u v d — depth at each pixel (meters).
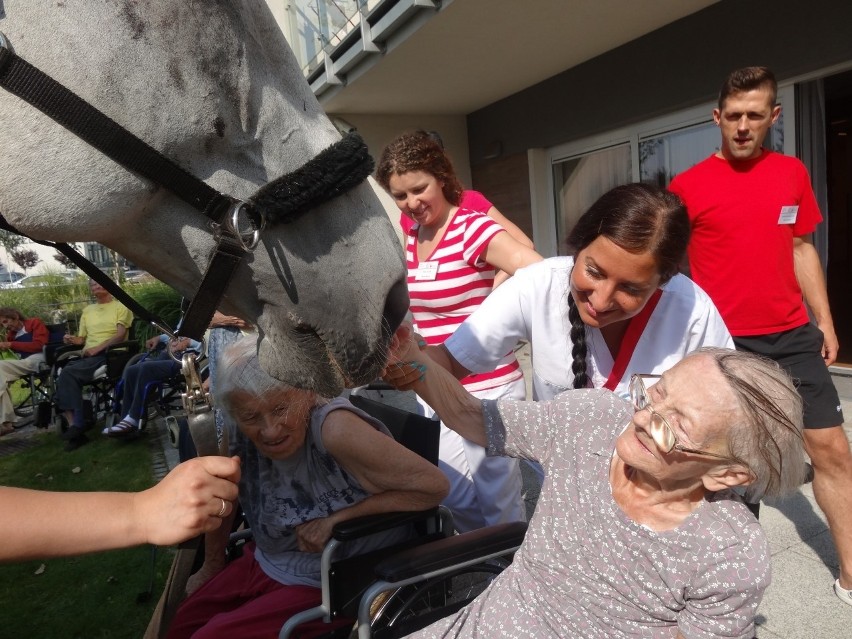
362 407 2.16
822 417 1.99
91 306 5.75
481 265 2.16
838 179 6.90
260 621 1.57
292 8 6.81
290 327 1.04
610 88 5.60
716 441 1.02
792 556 2.31
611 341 1.55
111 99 0.84
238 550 2.06
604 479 1.25
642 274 1.23
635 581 1.15
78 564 2.90
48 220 0.89
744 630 1.07
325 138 1.01
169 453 4.39
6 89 0.82
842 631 1.92
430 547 1.54
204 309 1.00
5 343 6.11
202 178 0.93
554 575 1.25
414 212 2.17
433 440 1.87
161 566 2.83
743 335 2.13
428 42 5.00
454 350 1.70
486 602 1.34
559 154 6.61
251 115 0.94
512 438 1.44
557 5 4.41
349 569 1.59
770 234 2.07
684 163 5.31
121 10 0.83
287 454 1.62
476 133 7.66
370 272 1.01
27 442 5.18
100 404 5.70
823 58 3.93
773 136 4.46
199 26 0.87
